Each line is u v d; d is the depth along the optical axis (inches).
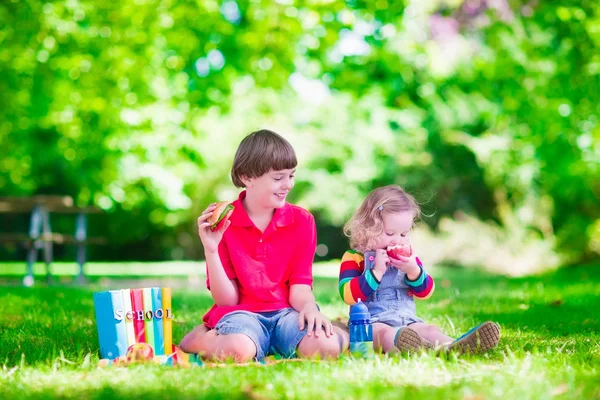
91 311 283.3
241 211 183.5
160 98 627.5
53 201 560.4
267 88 572.7
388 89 616.4
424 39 662.5
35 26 581.6
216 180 1149.1
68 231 1310.3
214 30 558.9
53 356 160.2
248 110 717.9
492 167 893.8
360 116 1029.2
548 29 657.6
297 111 1107.3
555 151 728.3
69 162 813.9
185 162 734.5
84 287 496.4
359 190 1088.8
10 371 145.7
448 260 900.0
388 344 170.7
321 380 133.3
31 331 215.6
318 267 1031.6
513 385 127.4
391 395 119.6
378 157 1034.7
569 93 679.1
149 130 672.4
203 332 177.3
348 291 182.1
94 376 142.0
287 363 155.1
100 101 629.9
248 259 181.6
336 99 1072.8
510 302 319.3
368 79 597.9
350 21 525.0
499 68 676.1
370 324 166.7
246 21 557.9
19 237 557.3
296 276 184.7
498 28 660.7
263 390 126.3
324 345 167.9
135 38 570.6
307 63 560.4
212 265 176.9
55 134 829.2
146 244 1378.0
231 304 180.9
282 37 541.0
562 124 693.9
